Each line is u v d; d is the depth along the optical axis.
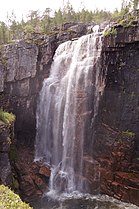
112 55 27.00
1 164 22.08
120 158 26.88
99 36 28.70
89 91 29.73
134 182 25.05
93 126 29.38
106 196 26.56
